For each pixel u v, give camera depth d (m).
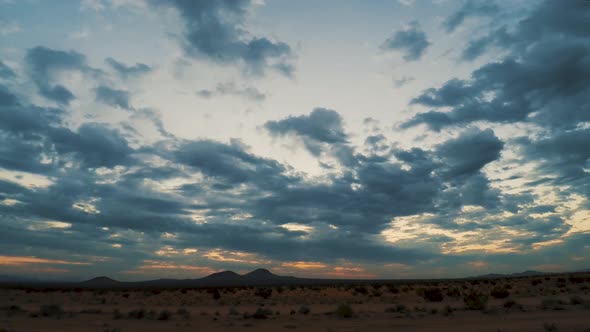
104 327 24.02
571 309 29.84
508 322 23.36
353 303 50.03
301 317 31.03
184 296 64.69
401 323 25.17
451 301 47.88
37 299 60.06
